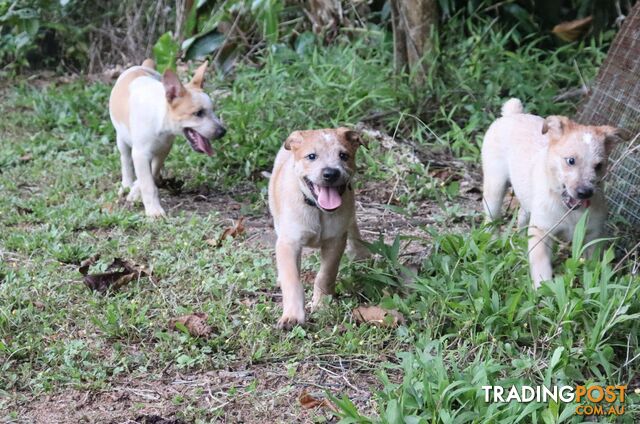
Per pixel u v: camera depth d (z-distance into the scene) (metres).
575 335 5.99
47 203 9.16
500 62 11.75
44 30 16.09
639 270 6.89
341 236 6.59
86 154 10.84
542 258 6.80
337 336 6.19
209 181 9.88
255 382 5.68
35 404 5.55
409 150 10.10
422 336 6.01
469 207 9.02
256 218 8.84
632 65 8.67
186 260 7.54
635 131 8.28
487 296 6.12
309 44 13.01
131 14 15.98
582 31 12.76
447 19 12.83
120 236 8.26
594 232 6.92
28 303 6.72
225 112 10.85
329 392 5.22
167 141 9.20
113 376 5.85
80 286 7.04
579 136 6.66
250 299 6.88
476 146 10.37
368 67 11.59
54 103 12.72
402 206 9.11
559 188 6.74
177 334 6.26
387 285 6.81
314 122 10.59
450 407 5.12
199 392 5.64
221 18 12.73
